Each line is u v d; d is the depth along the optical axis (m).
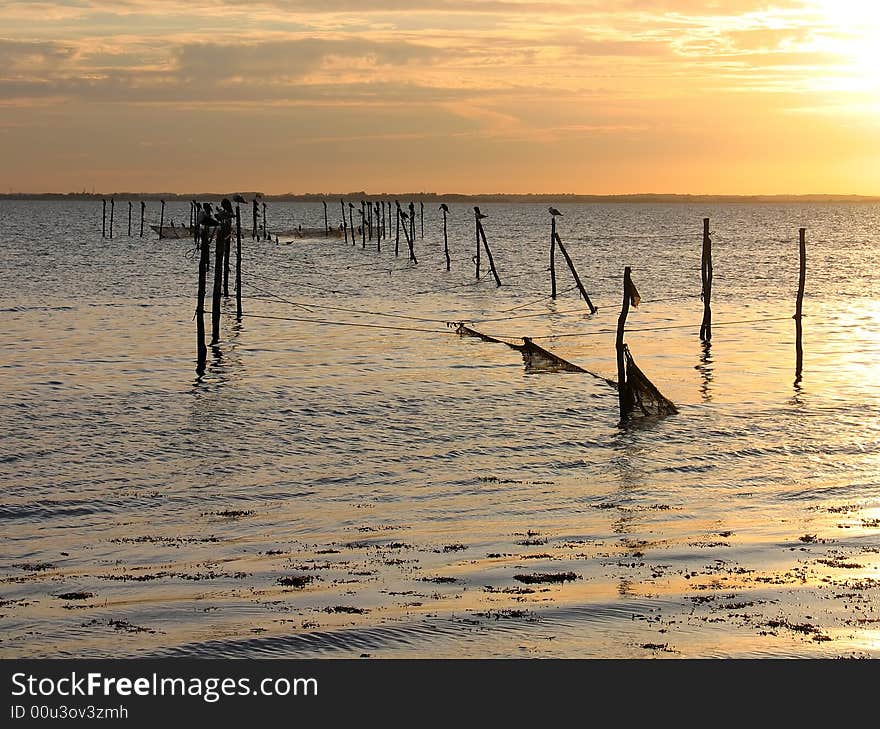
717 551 20.12
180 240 142.38
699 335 54.09
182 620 16.27
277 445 30.53
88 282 84.00
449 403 36.16
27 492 25.44
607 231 199.00
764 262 110.31
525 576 18.48
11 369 43.00
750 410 35.00
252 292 78.62
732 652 14.59
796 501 24.59
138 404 36.19
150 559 20.14
